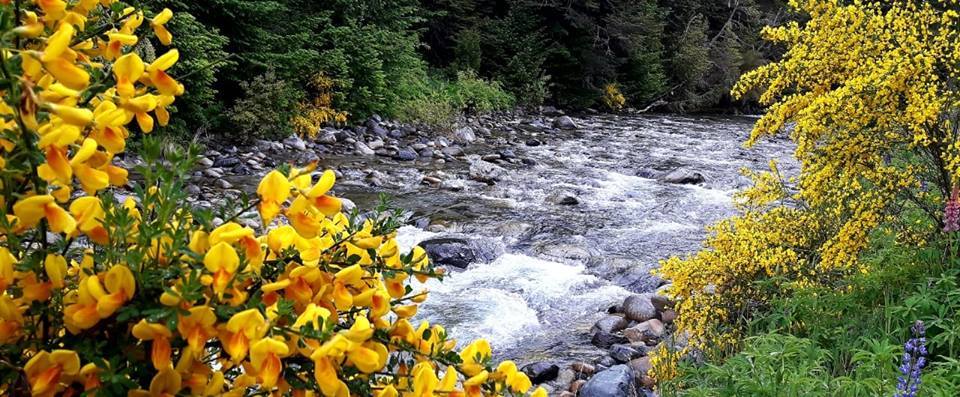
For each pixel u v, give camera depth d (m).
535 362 4.78
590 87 22.86
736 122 21.22
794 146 15.09
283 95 11.66
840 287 4.24
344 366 1.14
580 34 22.83
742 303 4.38
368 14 15.42
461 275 6.70
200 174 9.19
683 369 3.50
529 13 22.25
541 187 10.30
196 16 11.02
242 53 11.65
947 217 3.88
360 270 1.16
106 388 0.99
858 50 4.36
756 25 29.84
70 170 0.99
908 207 4.55
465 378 1.29
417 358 1.30
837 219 4.59
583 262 7.18
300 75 12.84
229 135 11.31
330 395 1.01
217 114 11.22
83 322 0.99
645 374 4.55
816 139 4.29
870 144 4.15
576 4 23.31
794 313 3.97
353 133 13.00
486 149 13.51
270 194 1.12
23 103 0.94
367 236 1.27
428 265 1.33
